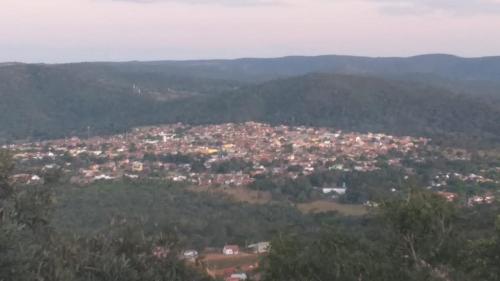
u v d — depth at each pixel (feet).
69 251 15.62
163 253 17.43
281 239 24.17
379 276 23.17
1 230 13.99
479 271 24.59
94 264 15.57
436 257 24.75
